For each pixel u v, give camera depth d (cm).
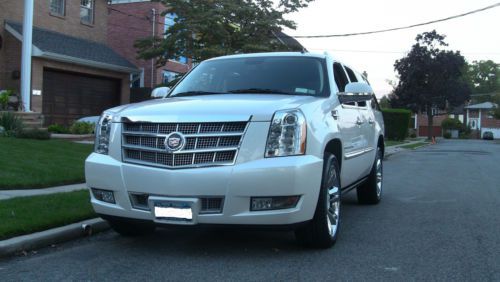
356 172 703
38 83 1842
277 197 471
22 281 444
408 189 1071
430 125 5506
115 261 504
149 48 2112
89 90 2145
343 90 674
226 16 1959
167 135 487
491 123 8812
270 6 2020
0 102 1636
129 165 498
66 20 2114
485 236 626
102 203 523
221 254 527
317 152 502
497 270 486
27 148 1219
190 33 1975
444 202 893
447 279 458
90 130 1775
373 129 803
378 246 569
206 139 480
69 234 584
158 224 486
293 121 486
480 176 1344
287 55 657
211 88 626
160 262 500
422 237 618
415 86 5300
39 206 673
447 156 2277
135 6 2872
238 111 485
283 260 507
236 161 471
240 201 468
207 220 472
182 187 470
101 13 2303
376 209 819
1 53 1848
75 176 957
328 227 534
